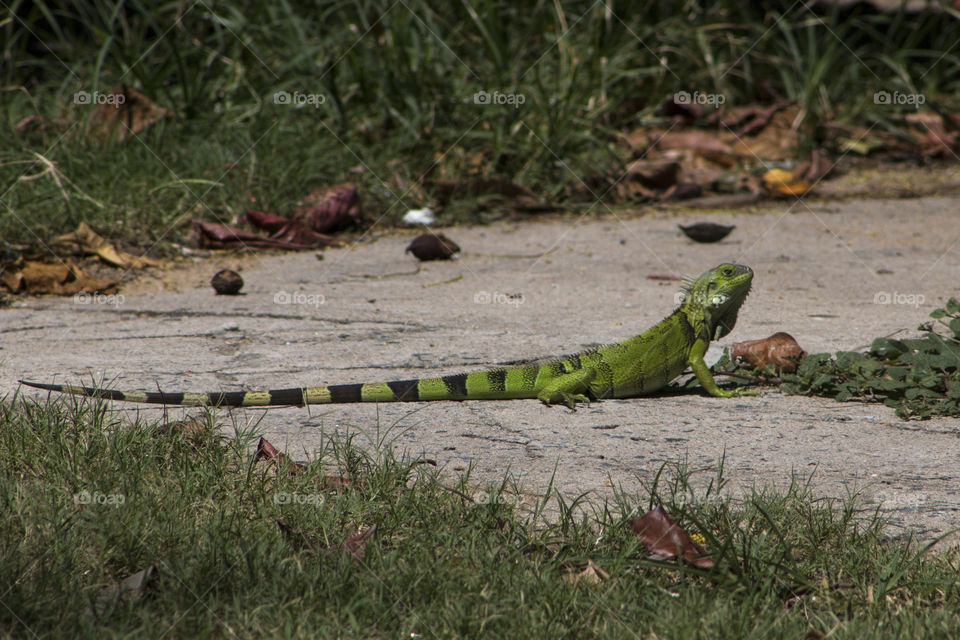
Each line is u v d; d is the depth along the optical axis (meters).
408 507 5.82
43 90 20.20
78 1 22.94
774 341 9.05
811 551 5.41
